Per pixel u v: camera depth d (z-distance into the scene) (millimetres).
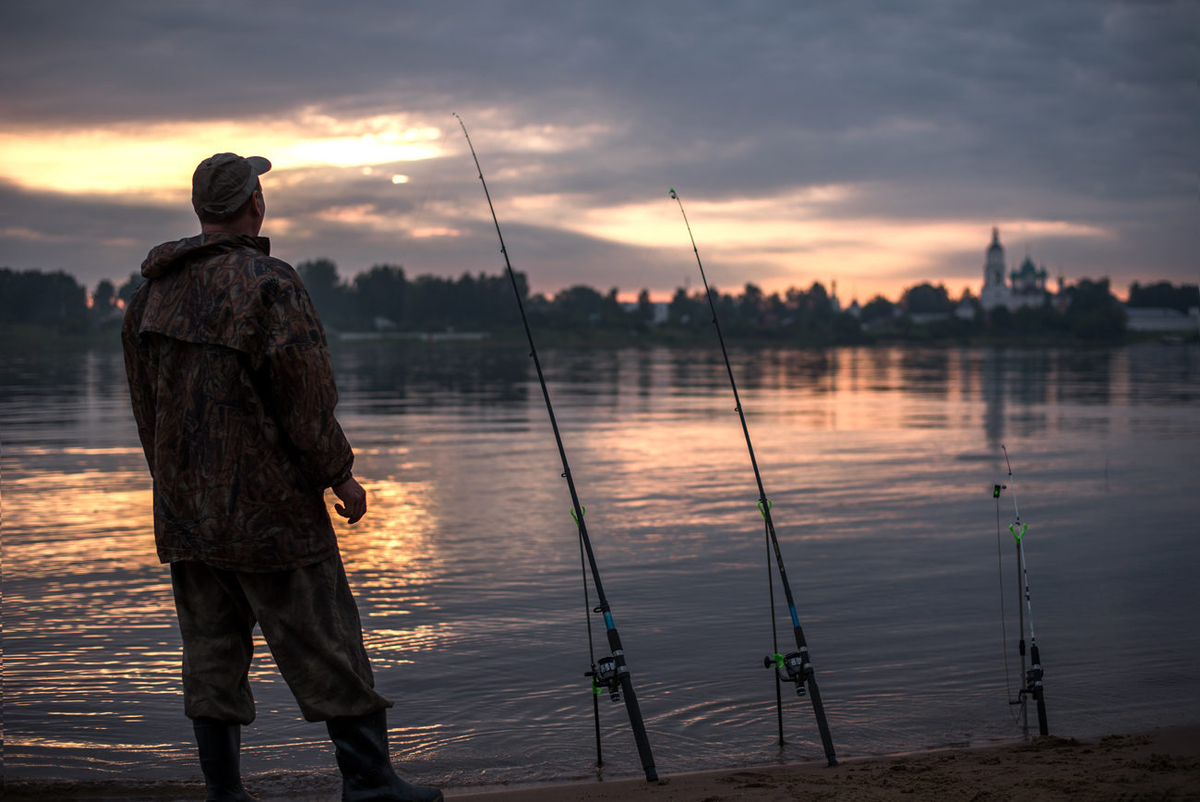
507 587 7988
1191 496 13484
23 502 12703
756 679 5477
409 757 4301
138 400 2543
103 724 4688
